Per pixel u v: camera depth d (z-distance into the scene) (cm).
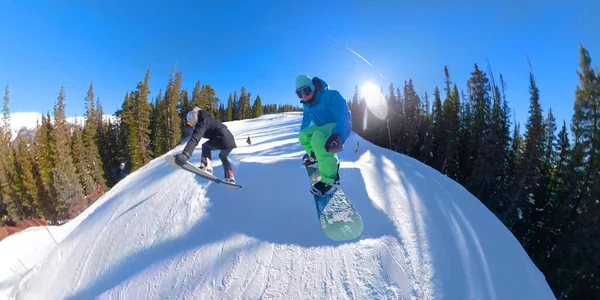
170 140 4397
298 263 287
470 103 2602
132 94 4194
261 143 1314
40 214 3259
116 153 4441
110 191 814
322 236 314
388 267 278
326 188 343
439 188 462
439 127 2641
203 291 275
